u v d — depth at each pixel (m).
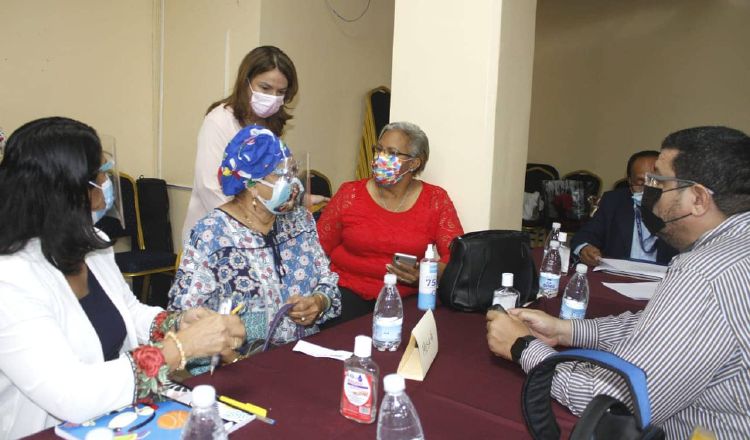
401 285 2.10
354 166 4.61
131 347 1.37
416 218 2.19
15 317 0.99
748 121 4.76
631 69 5.29
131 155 4.11
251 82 2.23
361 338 0.99
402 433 0.85
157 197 3.96
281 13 3.77
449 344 1.47
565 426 1.02
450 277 1.79
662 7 5.07
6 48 3.39
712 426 1.03
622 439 0.71
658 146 5.21
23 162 1.05
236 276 1.55
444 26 2.38
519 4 2.39
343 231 2.24
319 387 1.15
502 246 1.83
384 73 4.75
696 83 4.96
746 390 0.98
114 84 3.94
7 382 1.13
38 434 0.94
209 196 2.20
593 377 1.05
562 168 5.79
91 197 1.16
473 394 1.15
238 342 1.16
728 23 4.75
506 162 2.46
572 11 5.55
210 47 3.87
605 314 1.83
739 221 1.09
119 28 3.91
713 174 1.09
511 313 1.44
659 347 0.98
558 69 5.70
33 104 3.55
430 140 2.46
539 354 1.19
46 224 1.07
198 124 4.01
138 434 0.92
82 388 0.97
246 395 1.09
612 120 5.44
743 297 0.95
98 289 1.33
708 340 0.97
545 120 5.84
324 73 4.18
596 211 3.03
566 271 2.39
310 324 1.61
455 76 2.37
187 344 1.08
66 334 1.13
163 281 3.85
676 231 1.18
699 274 0.99
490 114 2.31
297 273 1.69
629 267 2.49
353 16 4.33
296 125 4.02
